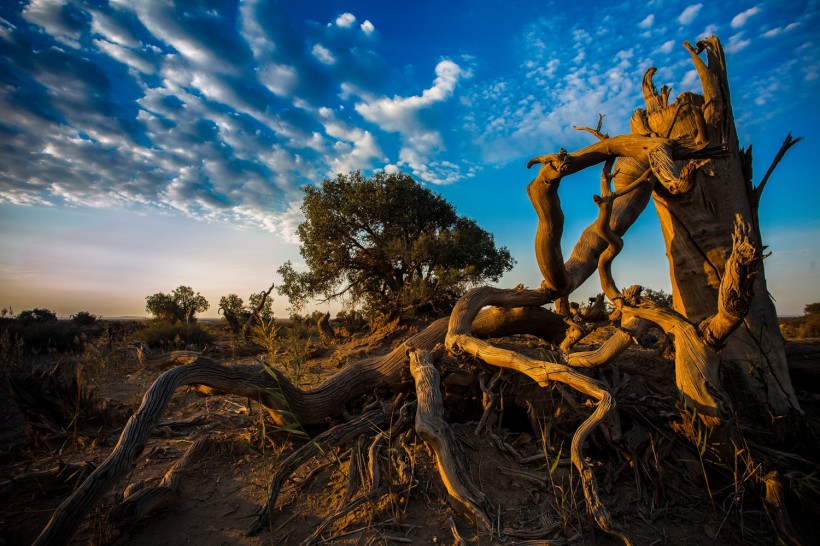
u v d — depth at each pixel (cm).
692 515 304
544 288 616
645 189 592
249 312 1762
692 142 388
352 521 286
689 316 492
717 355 354
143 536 277
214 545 268
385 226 2084
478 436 387
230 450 396
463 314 566
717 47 480
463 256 1931
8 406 570
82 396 479
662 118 509
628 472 345
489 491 313
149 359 476
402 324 1355
